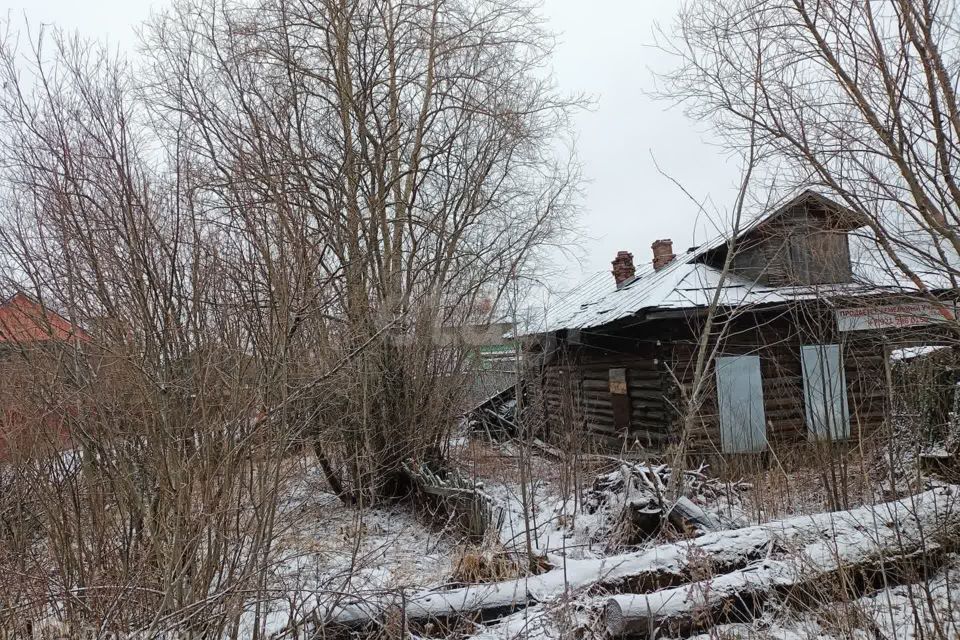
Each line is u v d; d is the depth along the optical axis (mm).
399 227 10289
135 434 3949
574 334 11820
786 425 9828
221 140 6762
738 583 3926
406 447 9242
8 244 4320
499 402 13516
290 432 4207
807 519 4645
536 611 3924
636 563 4309
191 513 3588
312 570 4844
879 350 7219
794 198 5957
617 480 7332
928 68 4160
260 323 4176
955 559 4262
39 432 4047
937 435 6980
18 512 4043
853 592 3879
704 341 7324
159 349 3955
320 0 10055
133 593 3537
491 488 8945
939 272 4363
